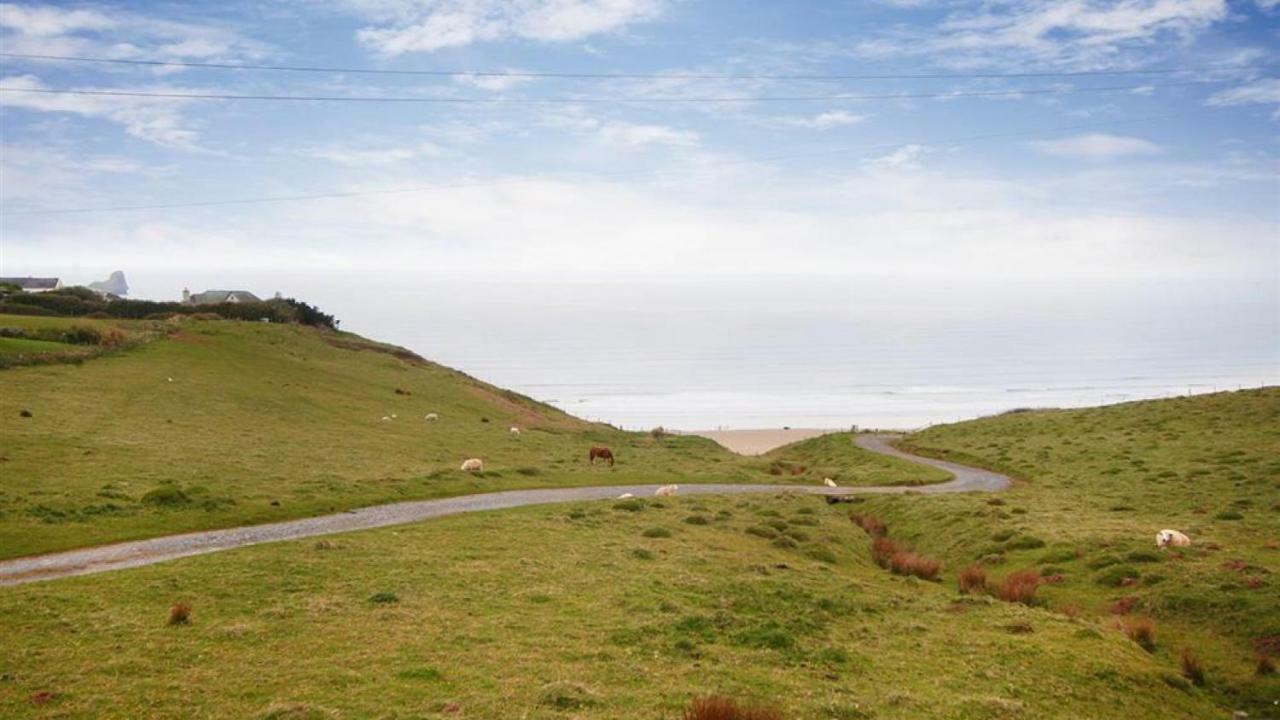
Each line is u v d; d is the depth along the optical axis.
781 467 90.75
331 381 95.88
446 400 101.88
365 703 17.53
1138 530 45.34
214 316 122.75
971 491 71.19
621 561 34.06
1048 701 21.00
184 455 54.06
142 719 16.47
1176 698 23.22
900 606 29.88
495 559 33.38
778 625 25.47
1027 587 34.97
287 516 43.25
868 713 18.67
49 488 41.66
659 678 20.09
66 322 97.56
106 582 27.69
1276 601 30.67
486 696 18.12
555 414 117.75
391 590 27.58
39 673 18.89
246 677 19.00
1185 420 92.62
